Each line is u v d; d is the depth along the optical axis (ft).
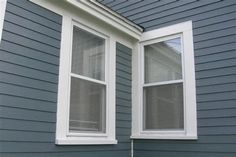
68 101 13.26
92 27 15.31
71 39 13.97
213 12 15.62
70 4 13.98
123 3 19.53
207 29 15.61
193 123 15.02
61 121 12.81
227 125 14.03
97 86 15.26
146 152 16.38
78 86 14.11
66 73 13.39
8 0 11.61
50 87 12.63
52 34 13.12
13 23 11.65
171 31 16.97
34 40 12.34
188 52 15.99
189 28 16.26
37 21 12.59
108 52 16.25
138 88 17.46
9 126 10.96
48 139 12.25
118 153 15.88
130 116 17.20
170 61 16.76
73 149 13.30
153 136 16.19
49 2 13.25
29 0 12.41
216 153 14.14
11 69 11.32
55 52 13.10
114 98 16.10
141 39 18.07
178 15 16.93
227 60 14.64
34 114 11.86
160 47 17.38
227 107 14.17
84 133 13.97
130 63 17.87
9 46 11.37
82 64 14.52
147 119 16.89
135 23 18.20
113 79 16.20
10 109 11.07
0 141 10.64
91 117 14.60
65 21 13.83
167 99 16.39
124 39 17.60
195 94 15.25
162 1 17.78
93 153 14.32
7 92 11.06
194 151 14.79
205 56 15.37
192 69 15.64
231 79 14.32
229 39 14.79
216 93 14.62
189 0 16.67
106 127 15.34
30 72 11.96
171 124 15.96
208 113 14.67
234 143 13.71
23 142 11.34
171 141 15.66
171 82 16.38
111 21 15.97
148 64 17.65
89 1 14.49
